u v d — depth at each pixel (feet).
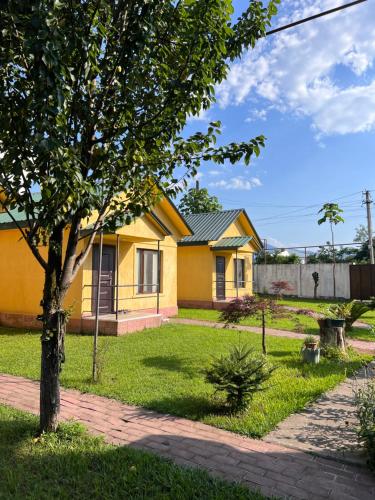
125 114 11.81
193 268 60.59
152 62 11.64
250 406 15.85
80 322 34.37
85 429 13.39
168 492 9.73
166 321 42.24
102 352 22.68
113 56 11.48
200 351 26.48
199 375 20.40
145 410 15.62
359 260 92.63
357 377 21.31
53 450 11.76
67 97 9.41
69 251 12.63
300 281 79.46
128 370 21.36
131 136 11.79
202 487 9.82
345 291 73.61
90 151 12.01
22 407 15.87
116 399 16.84
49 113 8.76
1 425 13.57
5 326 38.14
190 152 12.70
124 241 41.22
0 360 23.49
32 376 20.13
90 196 10.67
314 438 13.23
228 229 64.23
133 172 12.40
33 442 12.25
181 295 61.41
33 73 8.62
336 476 10.76
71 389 18.17
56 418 12.96
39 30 8.00
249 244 68.23
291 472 10.92
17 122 9.48
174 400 16.43
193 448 12.31
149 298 44.80
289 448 12.48
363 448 12.09
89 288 35.83
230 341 30.53
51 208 10.57
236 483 10.12
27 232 11.50
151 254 45.91
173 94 11.86
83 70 10.78
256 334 34.65
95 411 15.47
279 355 26.04
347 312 36.58
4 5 8.63
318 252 92.58
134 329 34.96
